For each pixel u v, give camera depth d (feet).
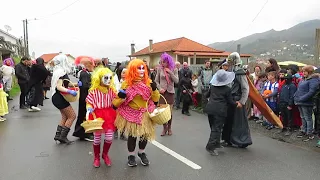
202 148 20.59
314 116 24.13
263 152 19.83
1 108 29.30
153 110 16.72
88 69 22.35
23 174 15.62
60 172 15.94
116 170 16.26
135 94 16.05
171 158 18.39
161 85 24.27
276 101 26.30
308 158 18.62
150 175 15.61
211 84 19.66
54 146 20.74
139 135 15.93
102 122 15.94
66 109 21.20
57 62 21.62
